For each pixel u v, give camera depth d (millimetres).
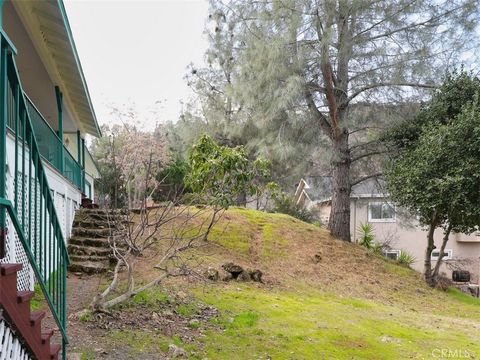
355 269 10711
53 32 7844
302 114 11195
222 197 7734
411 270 11438
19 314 2352
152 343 4523
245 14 12117
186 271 6504
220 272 8578
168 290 6797
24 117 2549
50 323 4684
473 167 8695
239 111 14750
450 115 10594
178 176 18516
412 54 10445
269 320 6027
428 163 9430
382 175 12172
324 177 13773
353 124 11367
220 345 4770
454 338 6086
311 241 11953
